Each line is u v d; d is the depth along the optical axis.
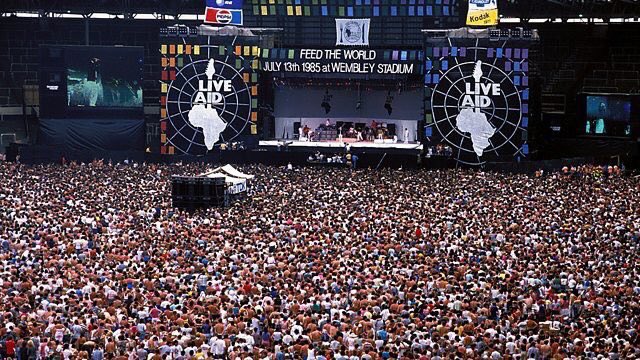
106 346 70.94
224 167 140.88
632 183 149.38
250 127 188.50
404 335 73.38
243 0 195.62
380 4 192.38
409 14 191.88
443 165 179.00
